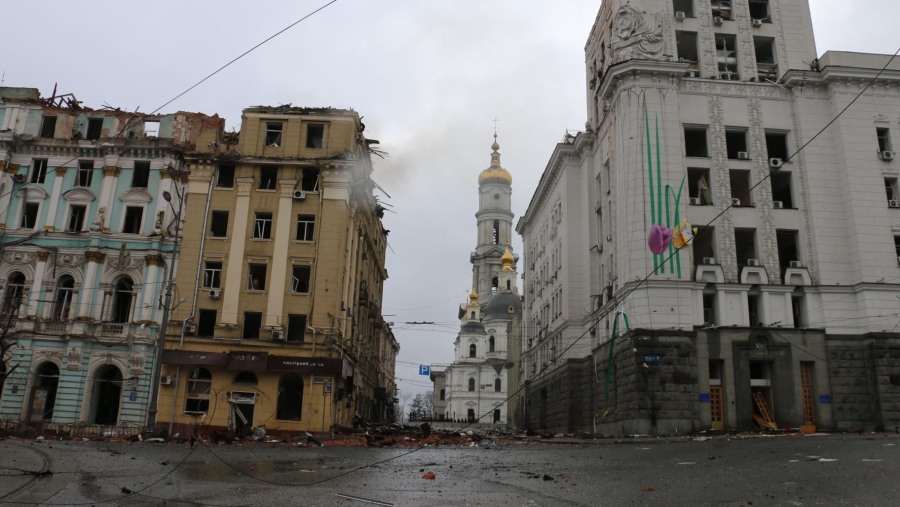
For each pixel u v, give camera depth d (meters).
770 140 42.47
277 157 40.00
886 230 39.06
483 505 10.20
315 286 38.25
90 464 16.50
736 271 38.44
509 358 81.62
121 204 41.91
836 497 9.99
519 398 73.81
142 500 10.80
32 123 43.22
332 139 40.53
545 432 49.12
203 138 41.12
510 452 23.12
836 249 39.34
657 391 35.53
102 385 40.28
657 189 38.47
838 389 37.06
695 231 38.50
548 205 59.78
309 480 13.70
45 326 39.97
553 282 56.03
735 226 39.16
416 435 36.25
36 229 41.59
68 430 35.03
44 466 15.37
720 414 36.41
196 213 39.53
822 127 41.00
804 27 43.81
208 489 12.12
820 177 40.28
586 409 46.19
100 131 43.72
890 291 38.16
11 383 39.03
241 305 38.19
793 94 41.56
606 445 27.39
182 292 38.25
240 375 37.50
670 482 12.50
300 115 40.94
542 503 10.33
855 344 37.75
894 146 40.50
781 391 36.72
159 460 18.38
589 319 46.91
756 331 37.16
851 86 41.00
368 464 17.77
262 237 39.47
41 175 42.75
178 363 36.72
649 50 40.84
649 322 36.47
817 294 38.69
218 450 23.86
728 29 43.22
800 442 23.30
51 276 40.94
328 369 36.44
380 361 69.38
